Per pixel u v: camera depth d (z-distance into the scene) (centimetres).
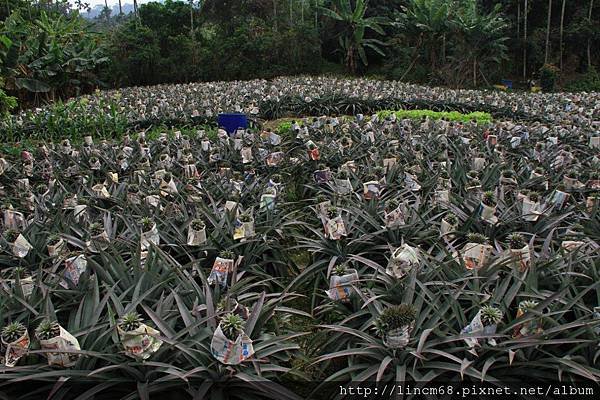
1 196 747
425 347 333
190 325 341
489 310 326
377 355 339
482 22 2986
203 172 859
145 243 490
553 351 347
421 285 377
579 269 429
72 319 383
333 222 498
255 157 923
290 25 3650
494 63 3412
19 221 571
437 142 1028
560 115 1527
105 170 885
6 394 338
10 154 1079
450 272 414
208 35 3875
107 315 382
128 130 1429
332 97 1920
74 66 2689
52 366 322
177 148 1047
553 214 579
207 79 3394
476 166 804
